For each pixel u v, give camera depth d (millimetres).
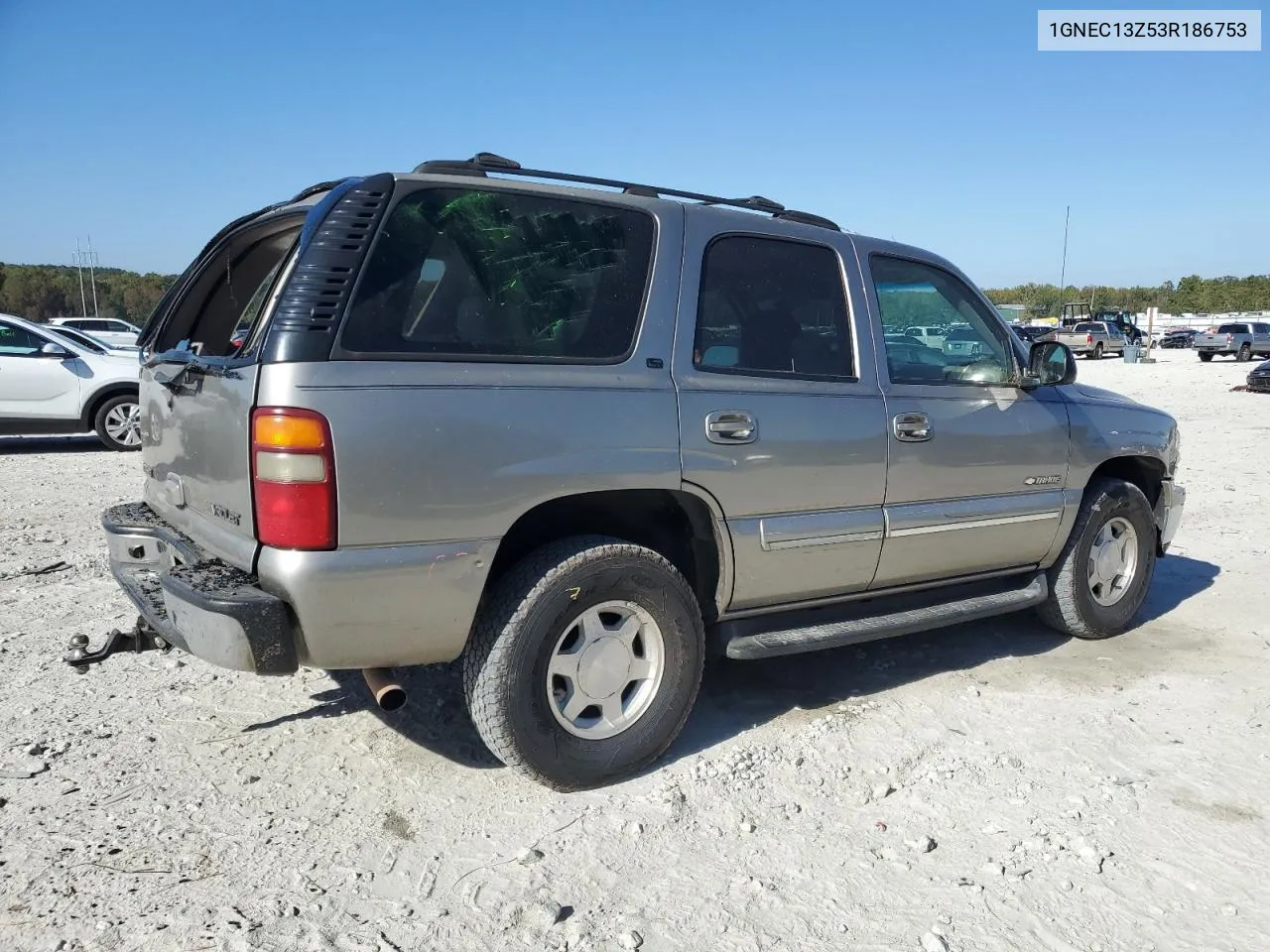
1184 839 3074
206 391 3104
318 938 2520
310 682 4219
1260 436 13695
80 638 3635
